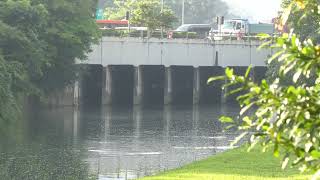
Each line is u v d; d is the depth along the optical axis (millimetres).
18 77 66062
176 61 99500
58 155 46406
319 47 10461
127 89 101062
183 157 45781
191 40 100000
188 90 105188
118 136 59062
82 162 43250
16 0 70750
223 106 99625
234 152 42531
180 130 64875
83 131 62500
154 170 39812
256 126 10859
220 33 108375
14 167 40719
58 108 89125
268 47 11961
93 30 83938
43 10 71562
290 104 10555
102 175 38062
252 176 31797
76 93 92188
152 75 102688
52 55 78812
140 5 111062
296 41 10641
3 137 56219
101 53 95312
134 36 96875
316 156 10383
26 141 53938
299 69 10594
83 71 89875
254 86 10836
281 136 10633
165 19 111562
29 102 86312
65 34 79750
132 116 80375
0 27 67625
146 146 52156
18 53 69188
